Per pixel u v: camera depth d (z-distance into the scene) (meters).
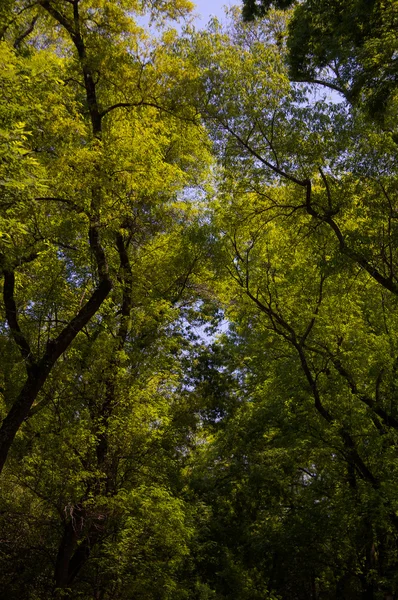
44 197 11.51
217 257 17.39
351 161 14.15
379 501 14.77
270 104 15.16
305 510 17.48
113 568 13.16
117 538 13.93
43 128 11.77
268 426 20.78
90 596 14.06
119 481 14.43
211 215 18.39
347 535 16.83
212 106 15.19
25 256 11.94
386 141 13.77
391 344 16.31
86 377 13.84
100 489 13.18
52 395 13.73
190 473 22.61
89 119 14.16
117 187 12.37
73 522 12.92
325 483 17.75
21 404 11.53
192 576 19.81
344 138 14.16
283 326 17.55
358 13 12.93
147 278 17.38
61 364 13.59
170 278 18.05
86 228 12.99
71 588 13.82
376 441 15.84
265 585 20.38
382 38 13.01
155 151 13.09
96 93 14.61
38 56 10.25
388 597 18.03
